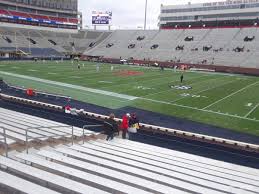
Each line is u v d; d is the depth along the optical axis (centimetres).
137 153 939
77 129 1226
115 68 5003
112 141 1104
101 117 1817
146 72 4494
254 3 6738
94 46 7494
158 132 1591
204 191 613
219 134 1608
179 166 845
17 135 907
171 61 5903
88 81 3388
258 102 2441
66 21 7762
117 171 689
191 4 7631
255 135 1600
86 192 528
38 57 6256
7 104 2153
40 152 774
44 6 7469
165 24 8144
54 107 2030
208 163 930
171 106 2244
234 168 902
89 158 777
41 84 3103
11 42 6438
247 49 5569
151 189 596
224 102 2414
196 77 4069
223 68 5150
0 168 640
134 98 2502
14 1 6925
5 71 4022
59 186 555
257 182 748
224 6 7162
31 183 536
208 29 6631
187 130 1666
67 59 6725
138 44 7019
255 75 4731
